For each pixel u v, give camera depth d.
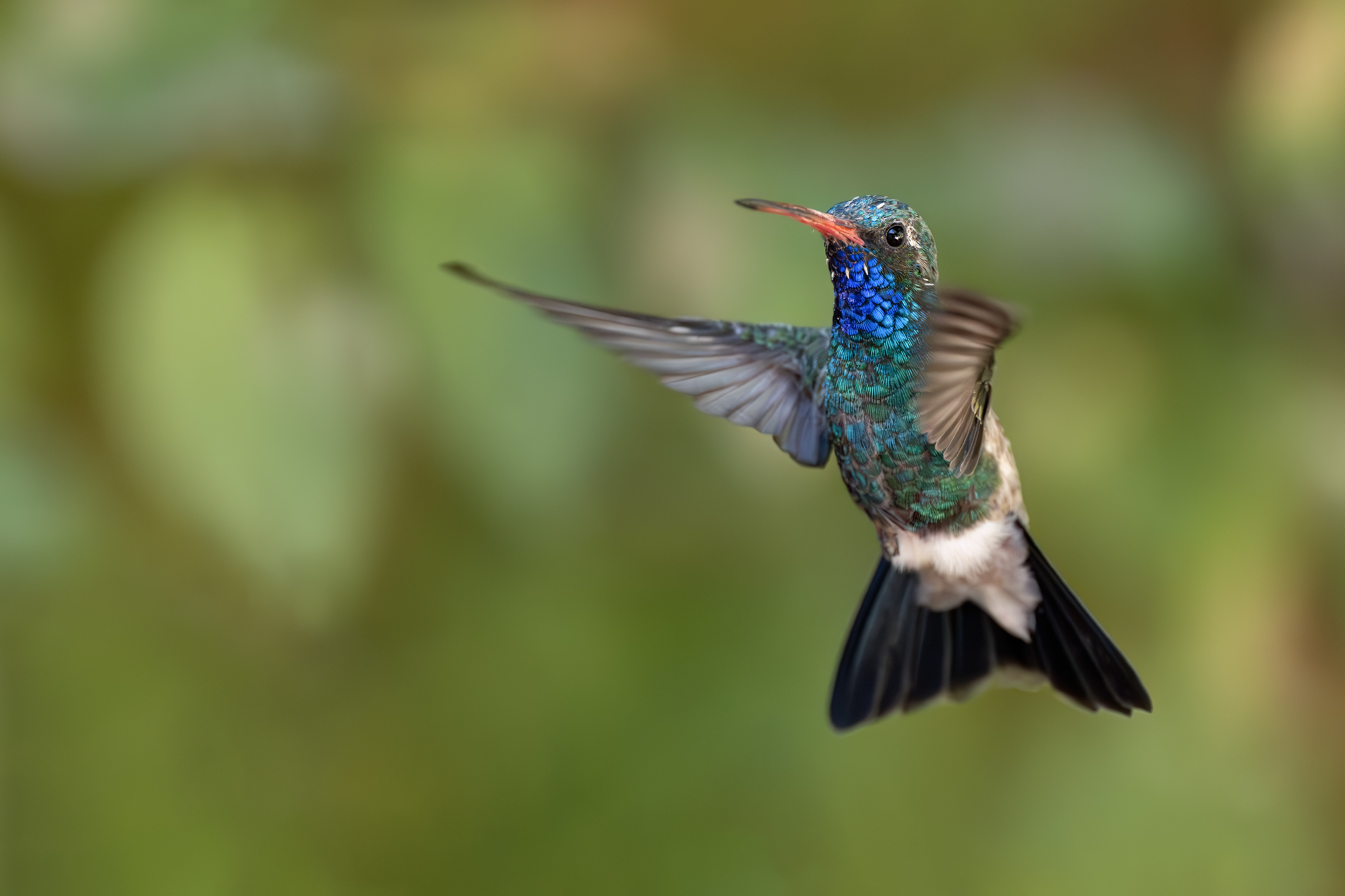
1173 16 2.23
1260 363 2.21
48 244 2.20
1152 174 2.21
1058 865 2.26
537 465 2.17
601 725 2.28
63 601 2.25
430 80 2.19
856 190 2.19
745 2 2.22
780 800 2.29
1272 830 2.25
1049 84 2.22
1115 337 2.22
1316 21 2.21
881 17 2.22
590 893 2.29
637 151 2.19
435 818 2.30
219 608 2.26
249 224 2.17
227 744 2.29
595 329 2.17
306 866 2.29
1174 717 2.25
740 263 2.18
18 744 2.26
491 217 2.17
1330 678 2.22
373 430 2.17
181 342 2.16
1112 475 2.21
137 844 2.28
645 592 2.28
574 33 2.20
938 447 2.14
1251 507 2.21
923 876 2.28
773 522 2.26
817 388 2.20
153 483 2.21
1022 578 2.19
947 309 2.10
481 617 2.28
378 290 2.17
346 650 2.28
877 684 2.19
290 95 2.17
